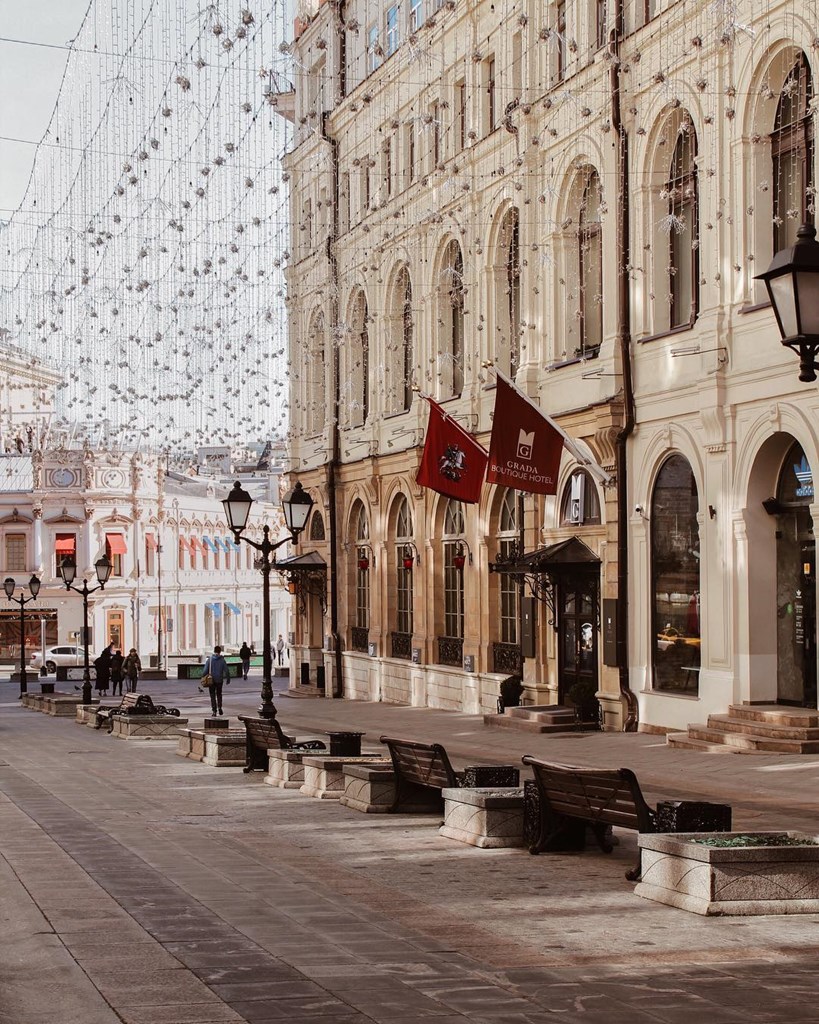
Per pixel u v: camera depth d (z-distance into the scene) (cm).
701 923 1001
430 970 847
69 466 9462
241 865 1275
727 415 2561
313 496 5088
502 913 1045
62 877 1175
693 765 2214
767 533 2522
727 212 2561
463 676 3769
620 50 2902
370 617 4581
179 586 10094
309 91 4925
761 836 1104
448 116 3816
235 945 902
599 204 3036
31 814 1667
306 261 5100
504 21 3459
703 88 2377
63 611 9544
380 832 1501
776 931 972
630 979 831
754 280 2506
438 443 3197
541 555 3050
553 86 3238
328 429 4853
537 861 1296
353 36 4525
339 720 3731
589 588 3109
